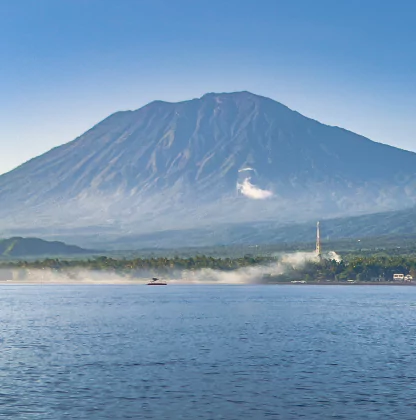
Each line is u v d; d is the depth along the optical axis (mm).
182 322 180250
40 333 153250
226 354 119125
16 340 139625
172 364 108125
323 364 107938
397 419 74375
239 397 84500
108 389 88750
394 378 95688
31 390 88000
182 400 82875
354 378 95875
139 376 97562
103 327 166750
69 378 95938
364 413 76750
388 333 152250
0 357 115500
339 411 77688
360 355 117562
